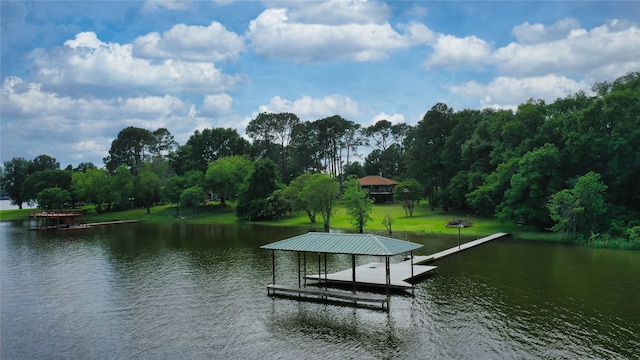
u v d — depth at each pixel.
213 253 65.00
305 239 42.44
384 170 183.25
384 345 28.42
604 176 72.75
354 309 36.03
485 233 76.31
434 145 117.88
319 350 27.94
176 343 29.98
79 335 32.03
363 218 80.00
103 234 93.12
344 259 57.88
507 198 80.62
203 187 138.50
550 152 73.75
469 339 28.95
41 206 147.00
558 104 82.44
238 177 136.00
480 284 42.41
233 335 31.06
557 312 33.72
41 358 28.20
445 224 86.69
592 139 70.44
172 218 127.50
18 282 48.50
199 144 160.25
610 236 64.00
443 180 116.88
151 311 37.12
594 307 34.69
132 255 64.75
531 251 59.41
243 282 46.12
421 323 32.25
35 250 71.56
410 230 81.69
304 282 45.09
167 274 51.00
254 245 72.56
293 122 172.50
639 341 27.94
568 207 66.94
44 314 37.03
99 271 53.62
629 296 37.44
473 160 103.38
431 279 44.81
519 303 36.16
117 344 30.14
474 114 126.94
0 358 28.28
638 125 68.75
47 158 197.62
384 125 180.12
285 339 29.98
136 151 186.25
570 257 54.69
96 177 143.88
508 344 27.94
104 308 38.34
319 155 171.00
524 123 85.06
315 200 92.00
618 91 69.38
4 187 176.38
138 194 140.25
